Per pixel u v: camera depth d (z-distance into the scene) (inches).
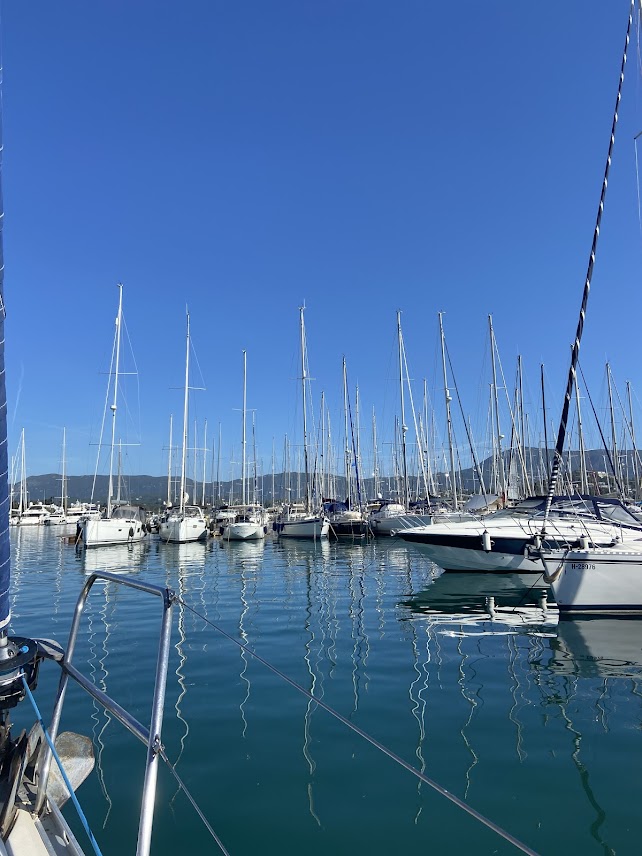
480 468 1494.8
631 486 1624.0
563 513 663.1
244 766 223.6
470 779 211.8
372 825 183.6
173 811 191.9
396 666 353.4
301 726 261.9
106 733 256.2
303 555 1120.2
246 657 377.4
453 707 283.7
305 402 1651.1
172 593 116.3
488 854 168.6
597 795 199.5
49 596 642.2
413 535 712.4
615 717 267.6
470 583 674.2
